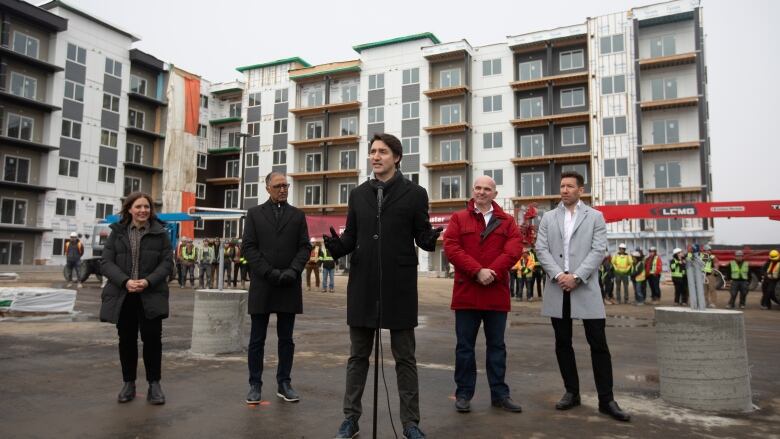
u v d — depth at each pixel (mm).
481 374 5824
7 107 33250
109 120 39062
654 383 5414
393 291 3637
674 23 32938
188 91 44688
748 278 16406
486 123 37250
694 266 4707
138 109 42062
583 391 5043
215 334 6605
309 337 8406
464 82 37312
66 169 36062
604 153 33156
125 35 40594
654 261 17531
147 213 4484
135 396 4555
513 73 36719
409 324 3631
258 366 4484
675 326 4551
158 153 42906
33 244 34406
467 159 36719
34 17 33750
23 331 8289
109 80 39188
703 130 31438
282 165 43688
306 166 43125
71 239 19516
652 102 32188
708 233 30469
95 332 8234
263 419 3965
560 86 35594
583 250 4488
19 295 9594
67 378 5199
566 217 4680
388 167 3795
